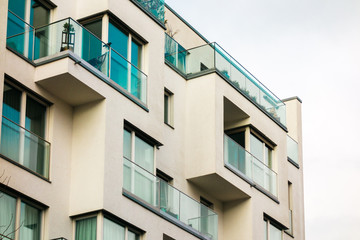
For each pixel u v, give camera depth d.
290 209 39.62
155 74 30.30
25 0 27.48
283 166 36.69
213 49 33.59
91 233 26.09
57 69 26.23
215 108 32.69
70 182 26.73
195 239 30.14
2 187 24.41
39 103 26.58
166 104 32.53
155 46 30.67
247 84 35.47
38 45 26.66
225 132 35.44
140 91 29.44
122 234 27.02
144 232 27.89
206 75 33.31
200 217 30.86
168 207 29.47
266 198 34.88
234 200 33.91
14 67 25.72
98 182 26.48
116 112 27.73
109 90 27.66
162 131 29.84
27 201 25.20
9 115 25.50
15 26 26.08
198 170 32.03
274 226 35.44
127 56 29.44
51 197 25.89
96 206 26.22
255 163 34.78
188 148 32.53
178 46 33.91
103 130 27.05
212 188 32.91
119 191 27.03
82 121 27.38
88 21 29.11
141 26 30.20
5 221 24.41
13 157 25.03
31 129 26.11
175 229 29.31
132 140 28.52
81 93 27.05
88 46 27.39
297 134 42.09
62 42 26.69
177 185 31.59
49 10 28.34
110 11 28.86
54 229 25.70
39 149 26.02
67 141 27.05
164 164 31.17
